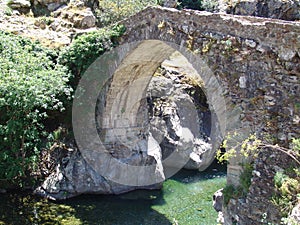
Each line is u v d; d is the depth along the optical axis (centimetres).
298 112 664
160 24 991
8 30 1400
